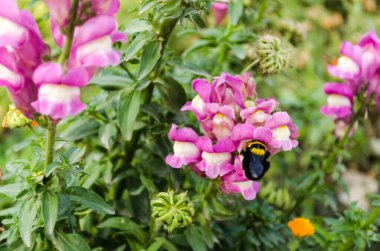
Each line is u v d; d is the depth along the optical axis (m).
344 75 0.72
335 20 1.23
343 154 0.78
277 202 0.81
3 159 0.92
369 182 1.14
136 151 0.74
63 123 0.72
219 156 0.60
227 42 0.78
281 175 0.97
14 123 0.62
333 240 0.77
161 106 0.69
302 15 1.23
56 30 0.55
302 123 1.03
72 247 0.60
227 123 0.59
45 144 0.60
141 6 0.62
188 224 0.66
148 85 0.68
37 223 0.60
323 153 0.81
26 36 0.53
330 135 0.84
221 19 0.82
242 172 0.60
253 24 0.85
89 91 0.96
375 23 1.23
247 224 0.74
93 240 0.70
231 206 0.74
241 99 0.60
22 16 0.53
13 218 0.63
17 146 0.64
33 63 0.54
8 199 0.76
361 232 0.72
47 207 0.57
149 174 0.71
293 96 1.09
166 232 0.70
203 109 0.61
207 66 0.80
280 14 0.86
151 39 0.64
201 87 0.60
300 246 0.77
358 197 1.10
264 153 0.58
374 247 0.83
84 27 0.53
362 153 1.18
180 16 0.61
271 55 0.69
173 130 0.61
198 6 0.61
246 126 0.59
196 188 0.70
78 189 0.59
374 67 0.72
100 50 0.53
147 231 0.71
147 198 0.72
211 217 0.70
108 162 0.72
